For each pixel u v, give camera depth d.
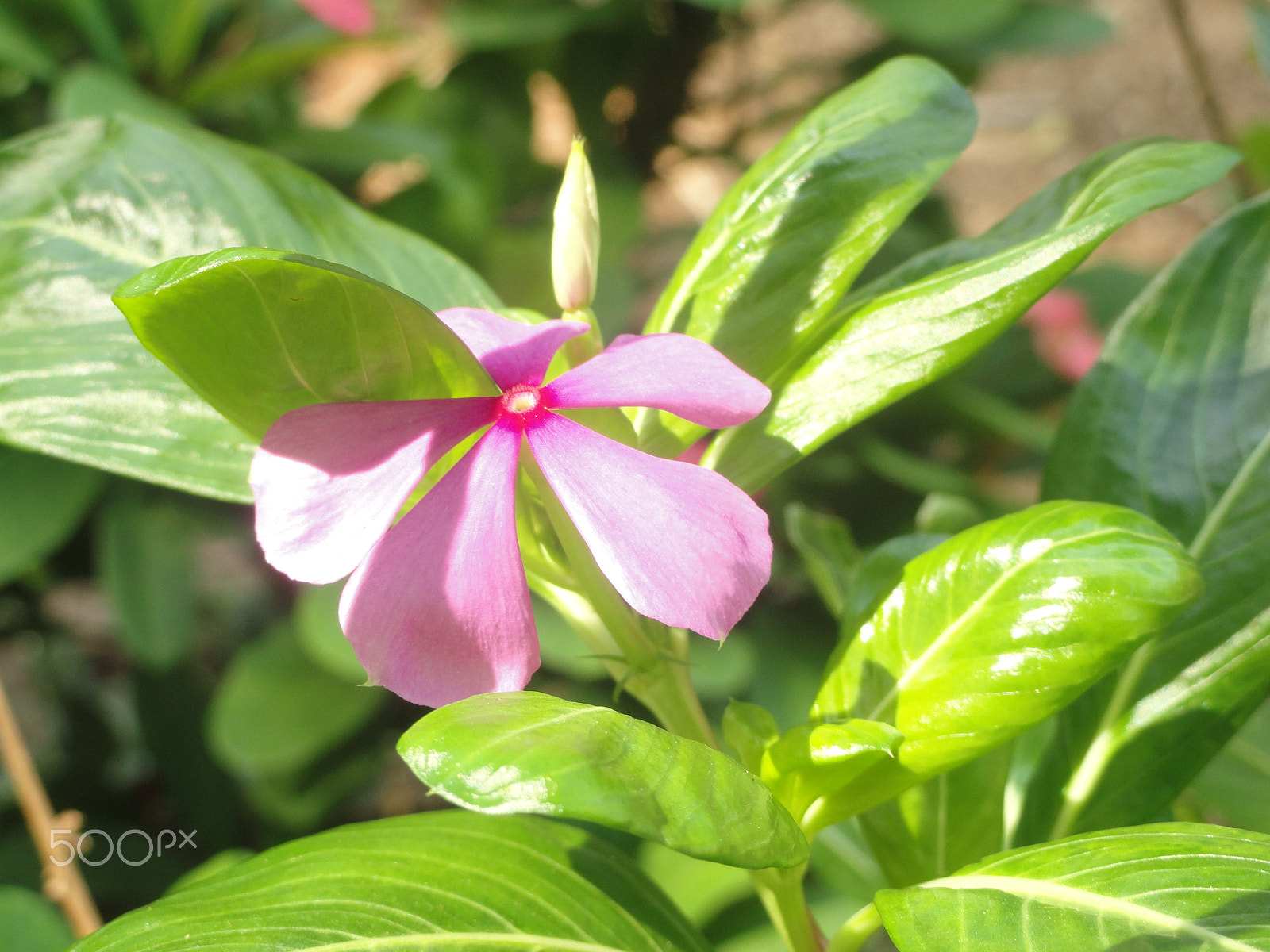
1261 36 0.39
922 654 0.24
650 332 0.26
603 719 0.22
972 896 0.23
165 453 0.26
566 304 0.24
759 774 0.24
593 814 0.21
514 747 0.21
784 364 0.25
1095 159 0.26
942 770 0.24
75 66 0.53
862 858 0.31
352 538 0.22
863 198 0.26
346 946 0.23
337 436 0.23
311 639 0.49
